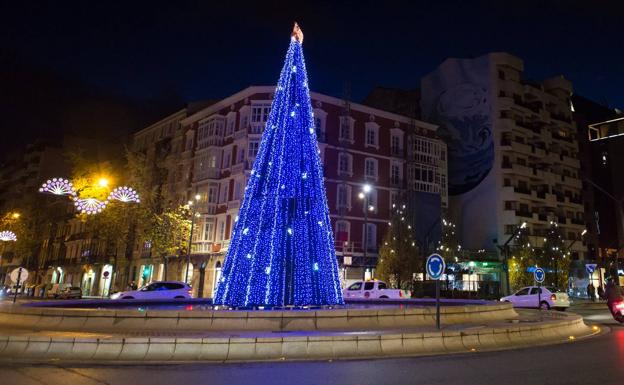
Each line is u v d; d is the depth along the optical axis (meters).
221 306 15.18
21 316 12.48
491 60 58.81
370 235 46.09
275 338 9.86
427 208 48.81
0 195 89.00
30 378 7.73
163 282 27.66
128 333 11.09
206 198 45.41
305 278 14.66
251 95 45.34
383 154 48.78
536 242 55.53
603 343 12.22
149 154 57.44
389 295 29.44
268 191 15.22
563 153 66.12
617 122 71.38
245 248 15.09
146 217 40.59
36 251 57.66
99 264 56.69
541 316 17.94
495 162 56.38
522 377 7.85
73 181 41.69
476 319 14.67
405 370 8.48
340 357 9.80
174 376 7.93
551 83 68.12
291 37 17.20
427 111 62.84
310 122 16.25
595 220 68.38
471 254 51.50
